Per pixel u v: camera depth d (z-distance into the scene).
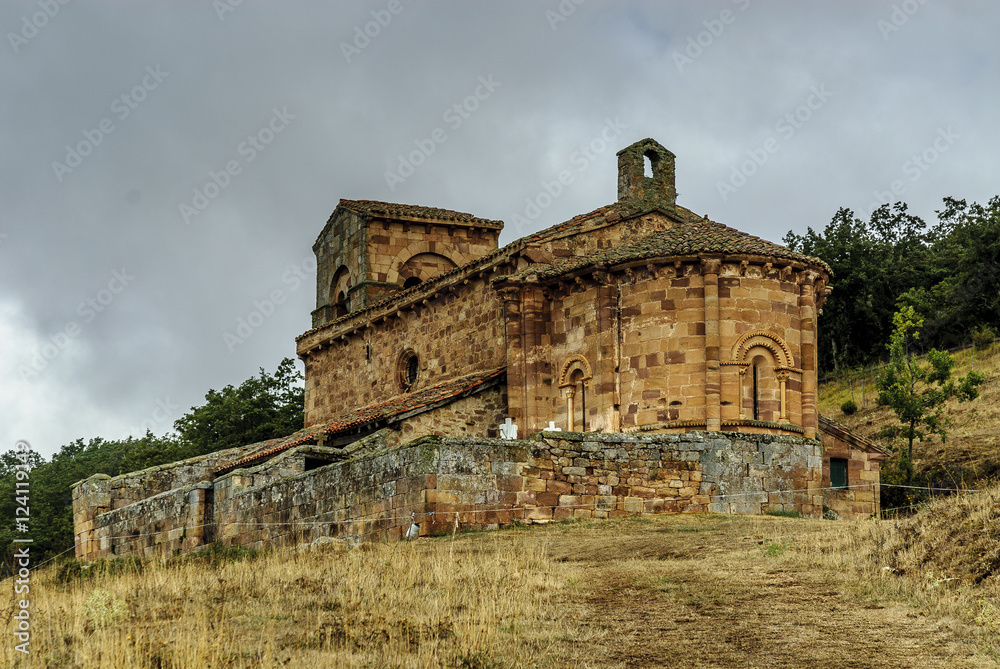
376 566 21.61
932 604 16.53
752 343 34.59
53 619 19.06
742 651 14.97
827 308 66.69
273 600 19.27
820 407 57.94
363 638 16.34
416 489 26.66
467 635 15.95
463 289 41.47
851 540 21.22
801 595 17.78
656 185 41.00
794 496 31.95
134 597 20.36
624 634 16.03
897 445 46.94
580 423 36.31
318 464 35.31
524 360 37.31
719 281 34.75
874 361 64.06
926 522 20.17
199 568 25.39
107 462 69.25
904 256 72.38
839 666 14.13
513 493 27.50
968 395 43.34
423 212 51.25
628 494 29.12
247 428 62.09
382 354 46.12
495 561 21.34
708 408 33.81
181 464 43.69
